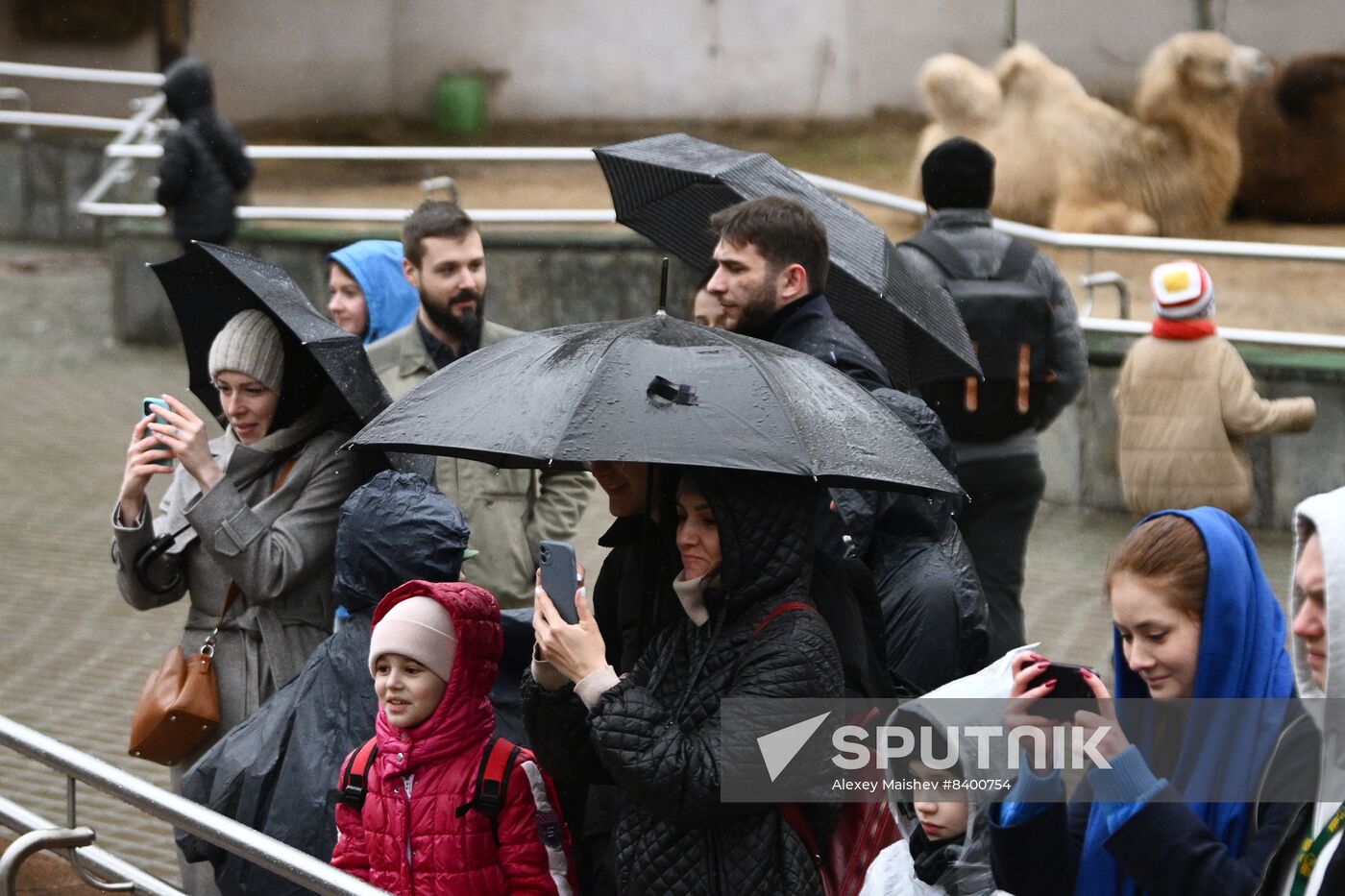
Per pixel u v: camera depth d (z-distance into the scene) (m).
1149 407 20.17
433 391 8.91
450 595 9.09
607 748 8.02
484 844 9.07
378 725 9.33
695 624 8.57
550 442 8.11
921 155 41.03
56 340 40.66
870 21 61.03
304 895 9.72
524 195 46.84
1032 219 40.41
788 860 8.25
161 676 11.60
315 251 36.53
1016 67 40.19
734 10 63.16
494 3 66.12
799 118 62.53
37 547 25.59
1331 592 6.45
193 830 8.73
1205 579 7.18
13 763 18.06
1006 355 16.78
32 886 10.91
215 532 11.30
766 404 8.35
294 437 11.88
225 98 67.44
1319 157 42.31
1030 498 17.11
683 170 15.20
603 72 65.31
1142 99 39.75
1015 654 8.16
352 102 67.56
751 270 12.09
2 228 55.69
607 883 9.37
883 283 13.90
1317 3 51.09
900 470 8.45
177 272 12.61
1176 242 26.55
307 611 11.80
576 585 8.37
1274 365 24.62
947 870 7.96
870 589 9.40
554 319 34.47
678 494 8.47
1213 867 6.84
